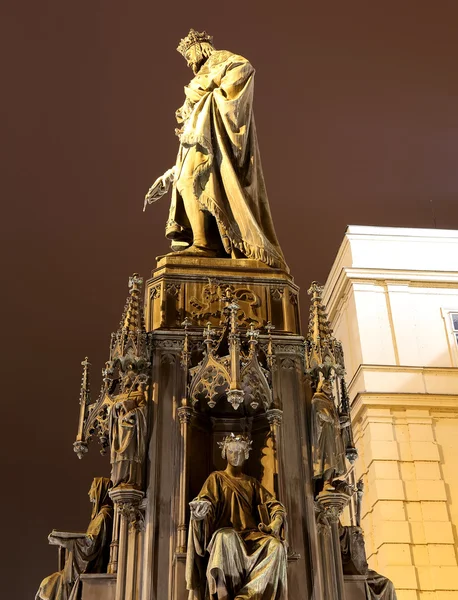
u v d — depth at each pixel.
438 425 20.70
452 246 24.19
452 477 19.98
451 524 19.25
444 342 22.38
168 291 8.62
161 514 7.20
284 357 8.20
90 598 7.08
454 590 18.41
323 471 7.48
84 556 7.59
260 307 8.64
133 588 6.90
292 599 6.96
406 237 24.06
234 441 7.32
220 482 7.14
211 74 10.34
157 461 7.45
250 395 7.88
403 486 19.70
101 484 8.30
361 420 21.05
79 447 7.89
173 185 10.23
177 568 6.84
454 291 23.25
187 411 7.60
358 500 8.56
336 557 7.33
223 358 7.68
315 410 7.73
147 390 7.86
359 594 7.50
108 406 7.87
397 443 20.28
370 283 23.12
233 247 9.23
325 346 8.05
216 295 8.63
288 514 7.36
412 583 18.38
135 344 7.84
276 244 9.71
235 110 9.84
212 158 9.67
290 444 7.72
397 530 19.03
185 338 8.05
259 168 10.17
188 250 9.25
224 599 6.25
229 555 6.37
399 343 22.22
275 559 6.43
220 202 9.43
